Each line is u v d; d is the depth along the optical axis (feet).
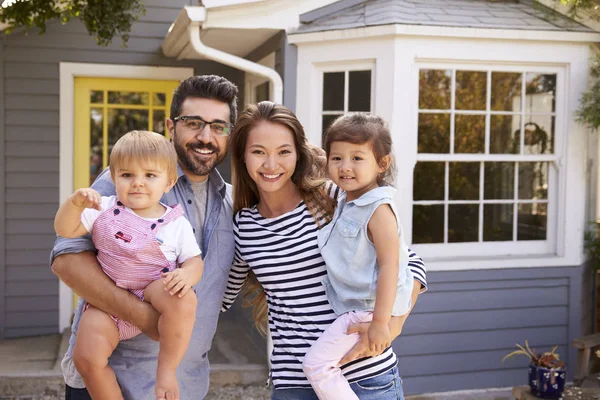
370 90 16.90
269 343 17.69
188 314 6.38
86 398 7.18
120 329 6.56
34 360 18.42
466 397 17.15
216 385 17.62
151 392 6.95
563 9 17.43
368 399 7.28
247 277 8.29
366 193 7.29
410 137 16.60
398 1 17.22
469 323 17.39
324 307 7.32
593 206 18.62
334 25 17.08
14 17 17.61
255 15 17.07
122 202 6.61
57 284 21.52
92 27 17.98
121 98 22.09
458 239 17.61
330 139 7.44
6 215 21.04
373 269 7.18
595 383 16.96
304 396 7.39
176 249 6.64
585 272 18.51
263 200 7.80
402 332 17.04
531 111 17.66
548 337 17.94
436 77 16.97
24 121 21.04
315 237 7.47
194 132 7.34
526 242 18.08
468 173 17.60
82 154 21.90
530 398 15.39
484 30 16.60
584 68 17.58
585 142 17.93
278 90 17.49
